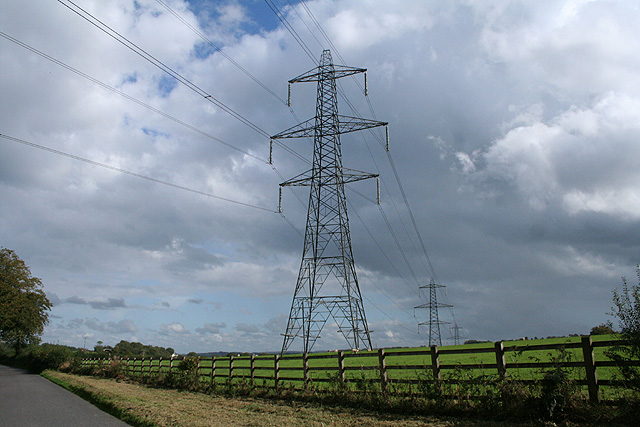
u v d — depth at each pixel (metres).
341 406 15.24
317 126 43.44
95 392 21.28
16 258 61.12
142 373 33.50
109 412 15.96
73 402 19.23
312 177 42.53
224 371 31.22
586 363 10.63
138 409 15.49
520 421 10.77
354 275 41.00
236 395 20.45
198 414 14.41
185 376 25.56
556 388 10.55
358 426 11.65
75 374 41.56
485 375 12.45
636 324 9.88
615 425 9.53
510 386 11.47
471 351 12.90
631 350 9.95
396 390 14.28
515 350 12.16
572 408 10.37
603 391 10.73
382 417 12.75
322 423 12.22
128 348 105.94
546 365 11.31
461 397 12.55
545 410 10.60
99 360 41.25
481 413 11.74
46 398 20.95
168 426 12.41
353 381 16.12
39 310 63.28
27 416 15.07
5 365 72.44
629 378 9.91
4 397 21.52
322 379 17.66
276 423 12.35
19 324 60.53
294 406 15.96
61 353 50.16
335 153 42.53
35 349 58.25
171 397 20.06
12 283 59.31
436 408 12.73
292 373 26.67
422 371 14.41
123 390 23.39
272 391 19.33
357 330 39.38
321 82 44.28
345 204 42.38
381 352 15.34
